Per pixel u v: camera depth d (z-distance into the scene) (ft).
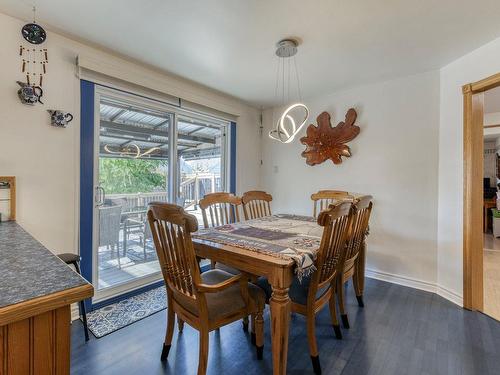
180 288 4.81
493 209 17.43
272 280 4.57
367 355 5.51
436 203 8.57
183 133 10.27
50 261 2.87
